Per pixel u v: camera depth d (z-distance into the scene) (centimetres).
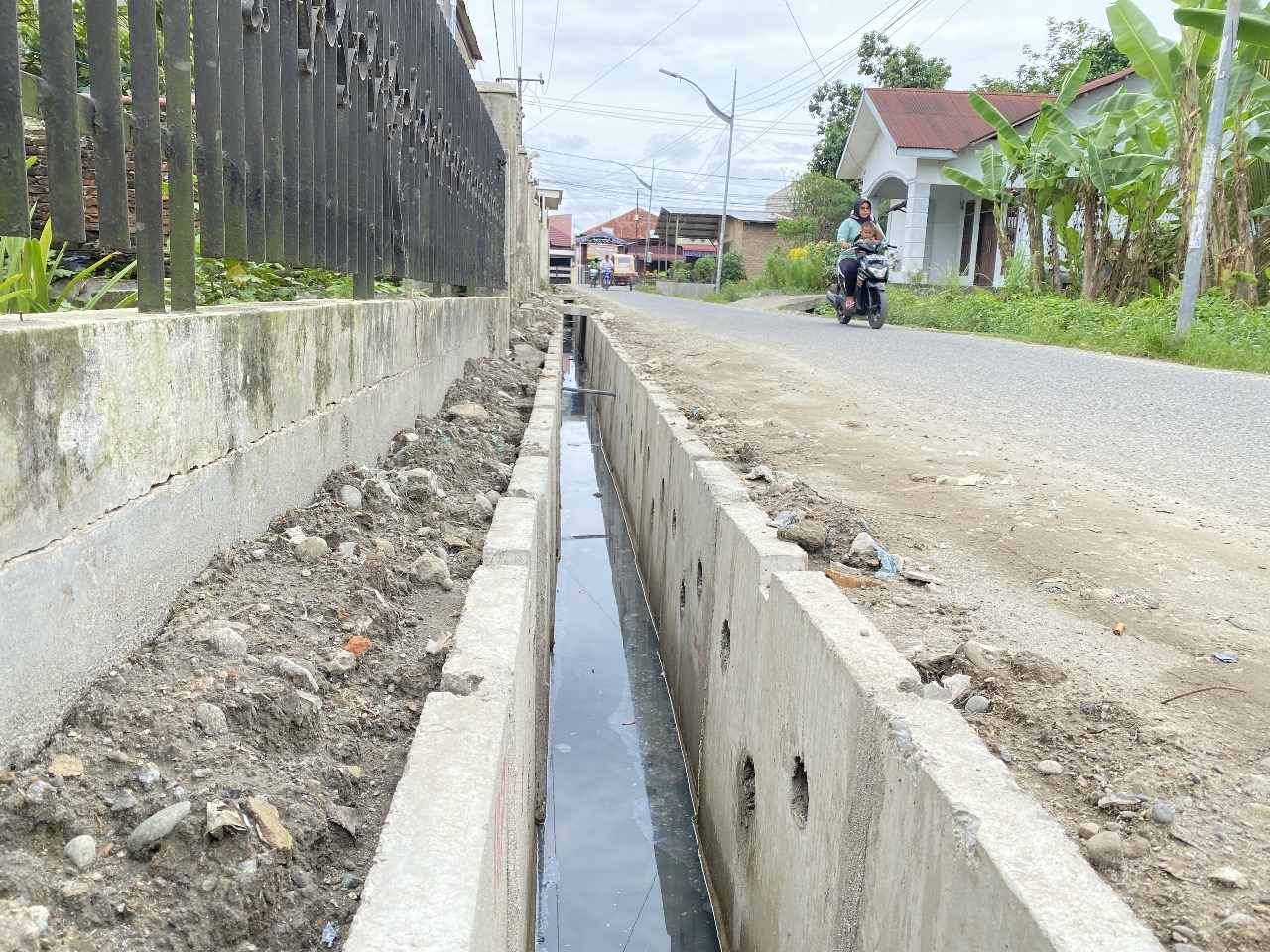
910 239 2438
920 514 444
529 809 353
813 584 318
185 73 254
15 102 192
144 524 235
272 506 328
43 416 189
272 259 325
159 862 175
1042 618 324
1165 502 460
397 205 519
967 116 2520
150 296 250
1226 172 1416
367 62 436
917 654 292
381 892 167
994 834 183
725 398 785
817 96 3934
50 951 152
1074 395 802
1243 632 311
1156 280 1617
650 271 7475
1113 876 197
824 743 273
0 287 282
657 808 490
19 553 182
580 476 1170
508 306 1134
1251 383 880
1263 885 192
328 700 245
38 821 174
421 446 501
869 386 857
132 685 217
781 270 3166
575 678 627
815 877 280
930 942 200
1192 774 226
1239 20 1157
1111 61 3075
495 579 320
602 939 404
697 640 496
